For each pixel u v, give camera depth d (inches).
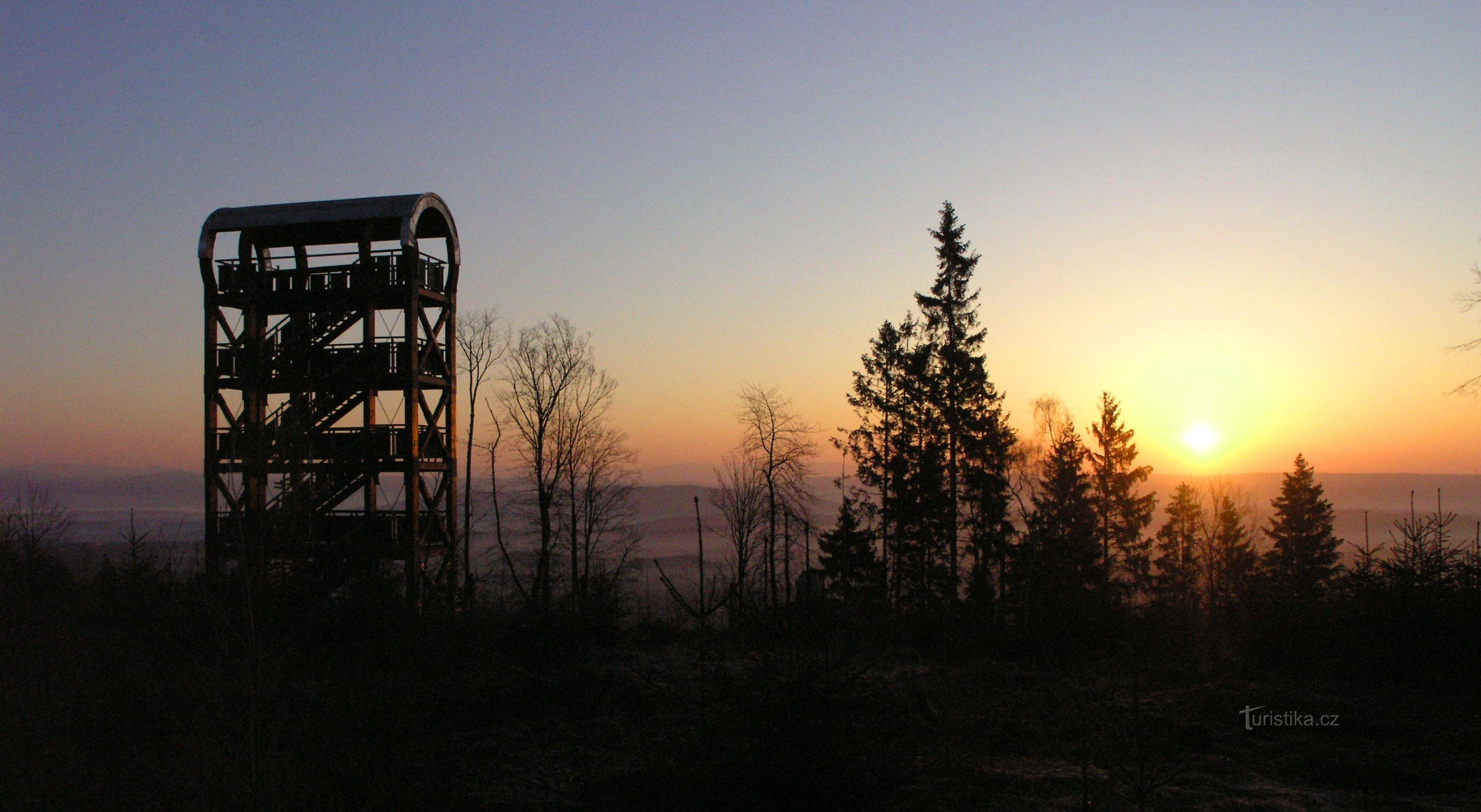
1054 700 716.7
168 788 440.1
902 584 1873.8
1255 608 912.9
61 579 1075.3
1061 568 1414.9
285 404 1285.7
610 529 1802.4
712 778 370.6
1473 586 751.7
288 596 752.3
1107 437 2237.9
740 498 1784.0
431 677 827.4
